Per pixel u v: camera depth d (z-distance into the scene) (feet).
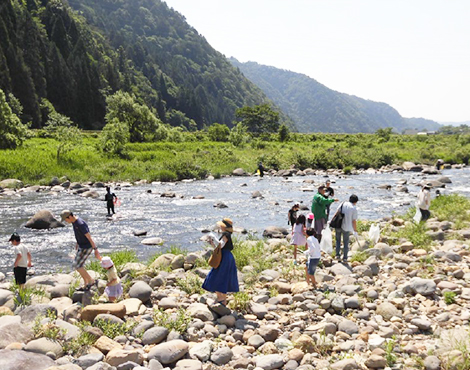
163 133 222.48
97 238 53.83
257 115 391.86
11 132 144.77
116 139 148.77
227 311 24.03
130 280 31.12
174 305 25.31
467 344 18.07
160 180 125.90
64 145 140.15
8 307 23.66
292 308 25.11
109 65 464.65
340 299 24.94
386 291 27.30
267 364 17.57
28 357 16.57
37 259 43.75
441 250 38.29
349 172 149.07
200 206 79.41
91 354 17.74
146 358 18.24
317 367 17.46
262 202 84.33
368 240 42.86
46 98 347.36
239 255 38.17
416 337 20.25
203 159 158.92
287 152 200.03
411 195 92.79
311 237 28.91
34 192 97.04
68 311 22.68
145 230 58.03
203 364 17.97
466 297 24.93
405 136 350.84
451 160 183.11
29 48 362.53
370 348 19.02
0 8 350.23
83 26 602.03
